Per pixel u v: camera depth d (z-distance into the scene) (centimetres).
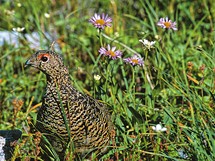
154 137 704
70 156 629
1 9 1080
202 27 990
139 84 827
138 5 1044
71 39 966
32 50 919
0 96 816
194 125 666
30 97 836
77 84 769
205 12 1002
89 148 652
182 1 1027
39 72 899
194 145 639
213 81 761
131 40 923
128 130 695
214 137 661
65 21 992
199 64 839
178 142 670
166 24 772
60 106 634
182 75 806
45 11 1048
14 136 716
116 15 989
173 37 909
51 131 641
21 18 1050
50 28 1041
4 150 693
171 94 773
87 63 894
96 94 776
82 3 1059
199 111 677
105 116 667
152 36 884
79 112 638
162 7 1031
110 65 786
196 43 913
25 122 744
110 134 667
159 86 736
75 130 639
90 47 945
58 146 650
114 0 1048
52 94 638
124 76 759
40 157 679
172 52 862
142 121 702
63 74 642
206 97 760
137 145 668
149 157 677
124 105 723
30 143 686
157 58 789
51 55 640
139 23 1007
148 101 746
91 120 643
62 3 1092
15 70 912
